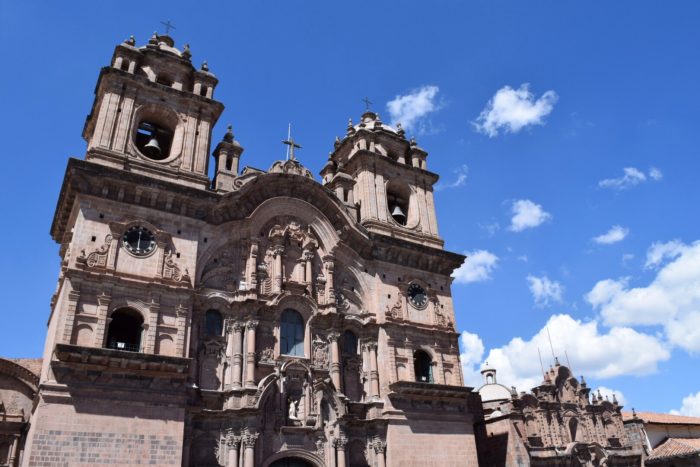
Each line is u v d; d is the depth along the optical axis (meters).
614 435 58.97
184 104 43.66
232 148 45.16
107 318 33.47
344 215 45.94
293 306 41.72
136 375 32.62
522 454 46.72
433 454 41.72
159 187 37.94
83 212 35.47
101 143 38.75
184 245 38.25
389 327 44.53
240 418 35.59
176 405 33.16
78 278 33.50
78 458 29.66
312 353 41.19
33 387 40.16
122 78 41.38
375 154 52.03
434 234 52.50
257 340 39.28
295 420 37.75
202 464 34.41
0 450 36.50
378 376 43.09
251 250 41.59
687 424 68.31
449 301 49.56
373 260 47.00
